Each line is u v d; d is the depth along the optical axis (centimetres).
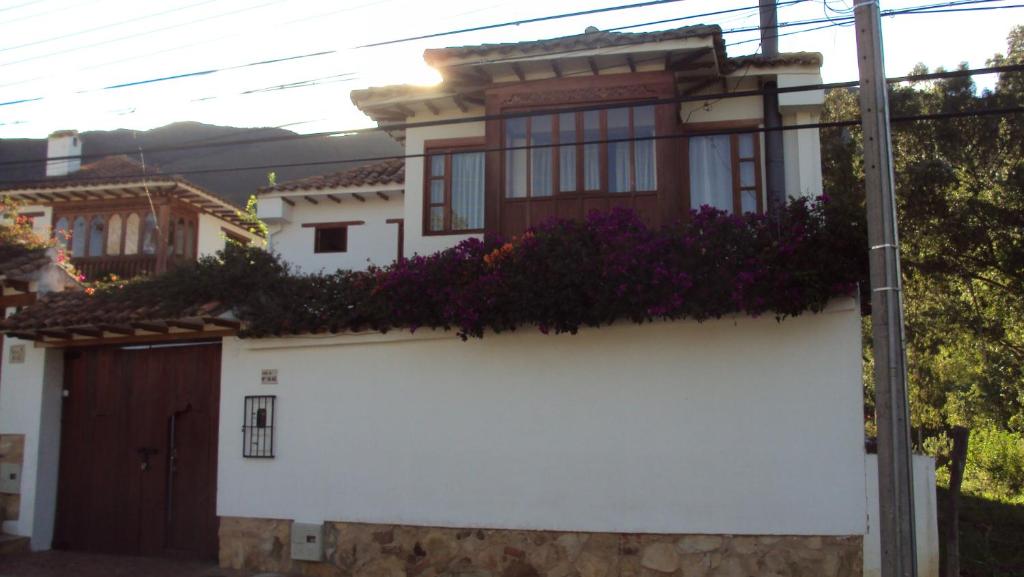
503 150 1005
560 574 828
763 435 798
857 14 677
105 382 1077
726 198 1043
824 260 753
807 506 781
